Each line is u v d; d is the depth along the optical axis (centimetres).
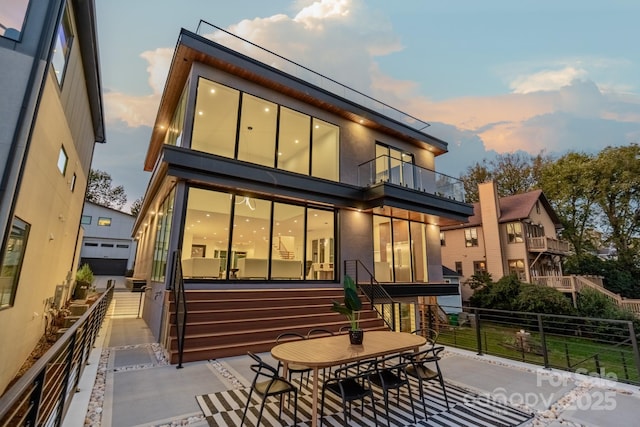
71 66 636
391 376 345
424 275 1106
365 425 301
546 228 1964
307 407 338
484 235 1839
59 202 672
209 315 563
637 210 1997
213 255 742
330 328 640
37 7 446
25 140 409
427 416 322
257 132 931
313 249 876
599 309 1314
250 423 296
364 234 946
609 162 2012
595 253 2212
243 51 848
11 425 211
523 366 505
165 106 891
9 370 444
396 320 1045
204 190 721
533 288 1440
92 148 1097
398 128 1088
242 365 470
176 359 474
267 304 649
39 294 582
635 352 438
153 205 1033
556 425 311
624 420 324
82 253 2125
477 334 593
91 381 387
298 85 866
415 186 1006
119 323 848
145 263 1169
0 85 403
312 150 945
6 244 384
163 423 292
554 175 2259
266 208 819
